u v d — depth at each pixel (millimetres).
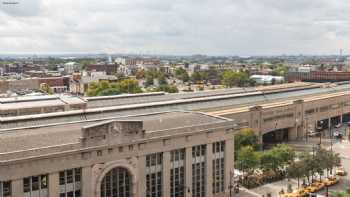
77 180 77250
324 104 197250
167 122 94312
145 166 85688
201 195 96125
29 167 70938
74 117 122812
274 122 166250
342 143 168750
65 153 74438
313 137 182250
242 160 117062
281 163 120000
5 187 69125
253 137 140500
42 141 76438
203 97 174250
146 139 84562
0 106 143250
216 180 99000
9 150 71062
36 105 146125
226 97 174500
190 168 92938
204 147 95750
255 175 120500
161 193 88938
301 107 180000
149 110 143125
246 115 153500
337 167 127750
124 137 81688
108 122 79562
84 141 76938
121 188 83438
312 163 113562
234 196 104375
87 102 160125
